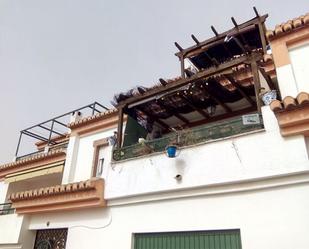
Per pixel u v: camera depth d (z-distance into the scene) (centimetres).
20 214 1124
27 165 1683
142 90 977
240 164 688
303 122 624
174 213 770
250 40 1164
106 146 1366
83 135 1487
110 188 891
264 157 664
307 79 805
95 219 920
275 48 884
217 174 711
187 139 804
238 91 969
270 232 623
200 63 1303
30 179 1703
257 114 720
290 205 622
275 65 862
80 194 941
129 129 1022
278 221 623
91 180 927
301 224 596
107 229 878
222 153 726
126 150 923
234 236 680
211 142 756
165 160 815
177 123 1146
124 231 839
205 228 708
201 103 1027
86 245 900
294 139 640
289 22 866
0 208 1445
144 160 861
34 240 1096
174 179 773
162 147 854
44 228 1045
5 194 1680
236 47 1209
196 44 1216
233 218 680
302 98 613
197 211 736
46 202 1023
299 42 859
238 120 741
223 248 684
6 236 1103
